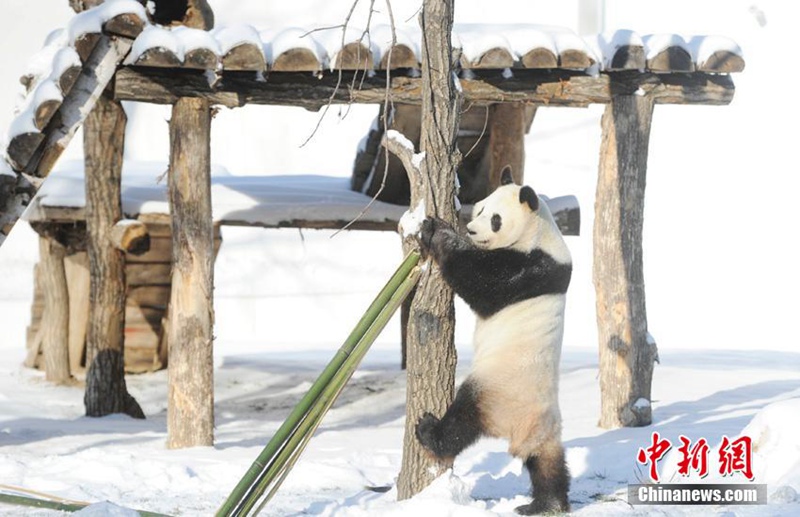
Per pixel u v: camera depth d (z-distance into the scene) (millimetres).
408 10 30141
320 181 17641
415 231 7668
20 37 29234
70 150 28734
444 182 7707
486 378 7383
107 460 9711
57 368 17203
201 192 11336
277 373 18141
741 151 29891
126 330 17906
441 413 7707
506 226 7473
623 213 12156
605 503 8102
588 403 14125
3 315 25359
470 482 9023
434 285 7648
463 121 14688
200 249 11328
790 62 30078
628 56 11602
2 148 10352
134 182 17234
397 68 11695
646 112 12180
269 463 7492
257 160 30641
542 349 7445
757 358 19797
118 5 10727
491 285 7473
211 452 10898
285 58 10953
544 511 7531
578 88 12094
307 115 30703
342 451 10992
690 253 29266
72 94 10641
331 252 28562
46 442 11828
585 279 29000
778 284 28375
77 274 17484
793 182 29484
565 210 15438
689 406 13234
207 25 12547
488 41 11367
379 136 14656
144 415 15000
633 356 12078
